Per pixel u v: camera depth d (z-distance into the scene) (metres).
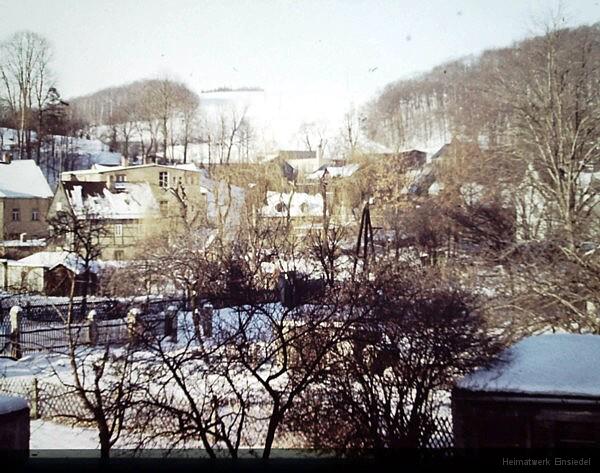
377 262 26.75
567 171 40.53
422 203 49.31
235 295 22.89
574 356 21.66
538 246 36.69
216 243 41.56
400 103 67.31
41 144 65.25
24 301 43.56
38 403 25.22
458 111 51.72
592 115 41.91
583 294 34.28
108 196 63.28
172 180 66.81
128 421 23.22
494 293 33.09
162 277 37.94
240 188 63.78
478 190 44.66
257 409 23.03
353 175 61.12
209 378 23.22
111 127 69.38
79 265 44.81
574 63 42.84
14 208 62.03
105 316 29.67
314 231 41.59
